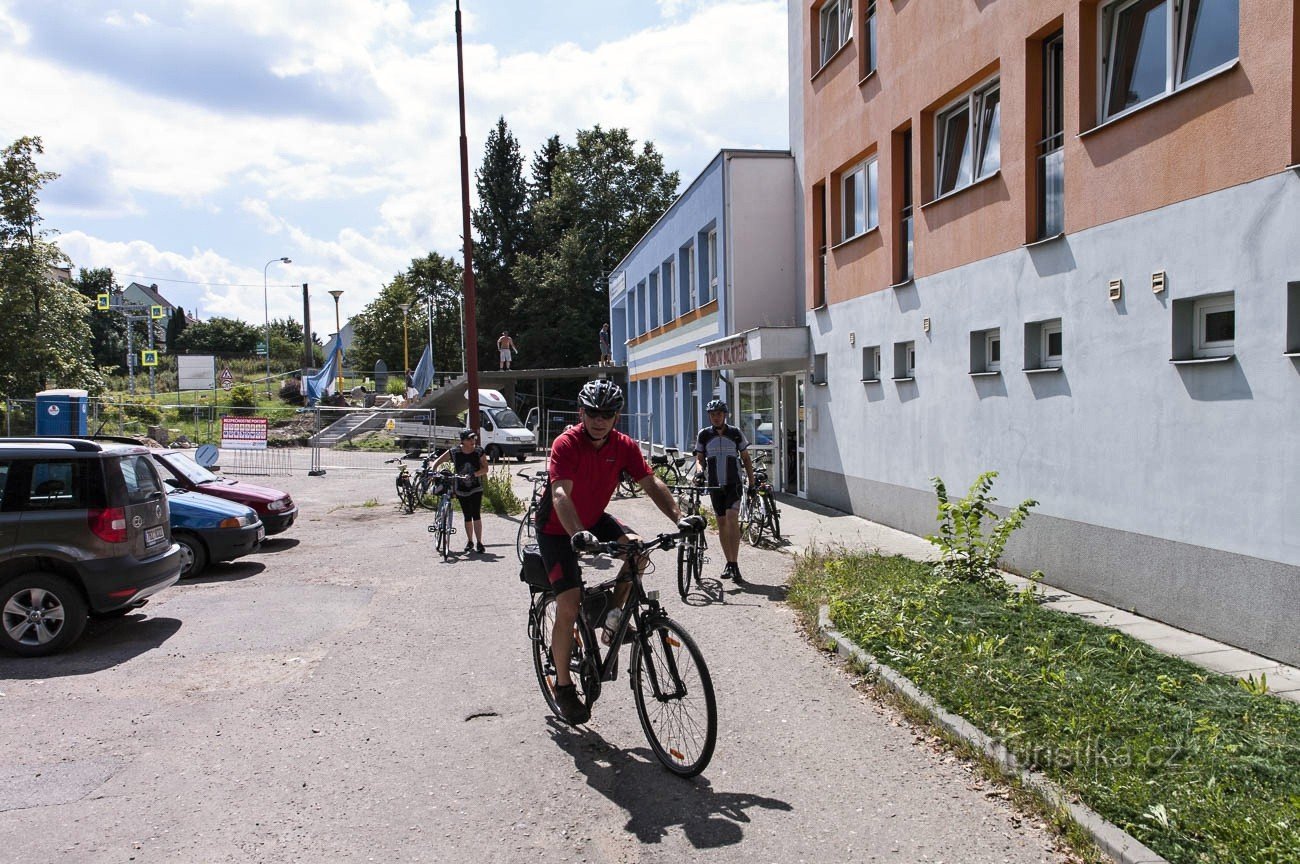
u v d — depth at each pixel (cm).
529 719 531
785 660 643
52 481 705
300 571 1058
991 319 984
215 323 9850
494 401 3472
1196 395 685
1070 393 843
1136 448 752
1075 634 637
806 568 918
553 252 5550
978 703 497
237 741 502
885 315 1270
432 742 496
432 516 1614
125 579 716
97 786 441
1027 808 396
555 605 501
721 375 1995
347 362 8919
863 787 425
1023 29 917
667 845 371
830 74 1470
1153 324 730
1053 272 867
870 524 1309
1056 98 910
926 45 1132
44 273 2794
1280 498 609
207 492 1231
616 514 1579
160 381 6319
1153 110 725
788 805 407
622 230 5372
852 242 1386
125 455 750
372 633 749
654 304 2823
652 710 461
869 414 1334
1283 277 605
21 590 688
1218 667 598
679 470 1738
